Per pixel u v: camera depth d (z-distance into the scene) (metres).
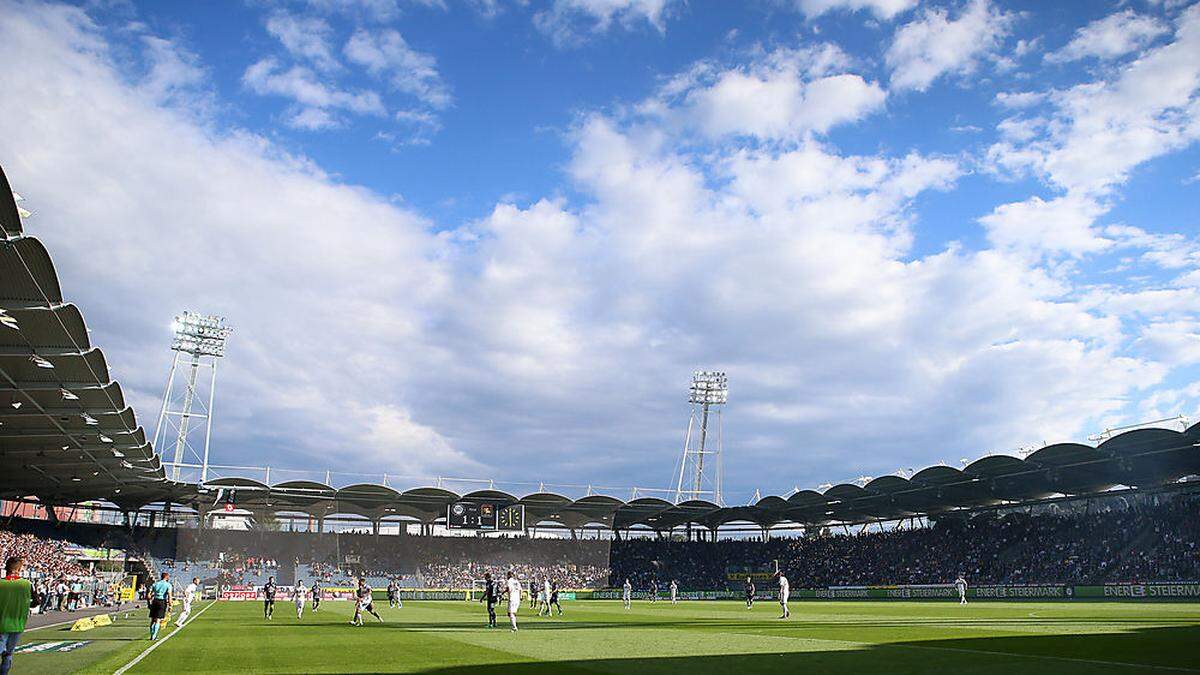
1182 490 72.25
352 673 18.81
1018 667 18.19
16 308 34.81
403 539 98.06
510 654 23.16
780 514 99.25
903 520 99.00
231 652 24.03
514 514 88.00
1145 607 47.59
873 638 27.27
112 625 38.22
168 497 85.50
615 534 107.25
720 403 115.00
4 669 16.11
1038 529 82.50
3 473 69.62
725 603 72.25
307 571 91.38
